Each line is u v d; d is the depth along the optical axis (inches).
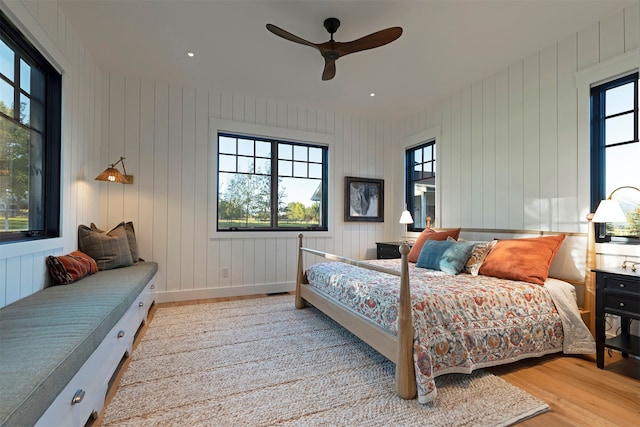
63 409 43.9
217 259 154.6
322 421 59.1
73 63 103.4
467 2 90.8
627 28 92.1
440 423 58.5
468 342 73.7
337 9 94.0
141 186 140.8
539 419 60.2
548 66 113.2
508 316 80.1
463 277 98.8
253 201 166.4
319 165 183.8
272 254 166.9
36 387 36.3
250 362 83.5
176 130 147.1
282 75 137.4
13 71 77.8
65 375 42.8
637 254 87.5
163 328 108.9
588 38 101.7
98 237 111.4
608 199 88.3
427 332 68.9
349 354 88.8
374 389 70.3
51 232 94.2
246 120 160.7
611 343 80.0
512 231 122.5
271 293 164.4
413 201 185.9
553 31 104.5
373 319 81.0
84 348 49.7
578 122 103.8
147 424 57.7
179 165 147.5
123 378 74.4
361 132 191.0
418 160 182.5
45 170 93.0
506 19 98.3
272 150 171.3
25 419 33.2
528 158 119.3
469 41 110.5
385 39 90.3
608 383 73.8
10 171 76.9
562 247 102.9
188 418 59.7
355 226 188.9
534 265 93.5
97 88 129.9
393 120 195.6
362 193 189.6
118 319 69.5
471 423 58.6
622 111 95.7
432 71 132.2
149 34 107.7
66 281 86.9
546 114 113.6
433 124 167.3
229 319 119.3
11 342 47.9
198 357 86.2
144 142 141.5
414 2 90.8
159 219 143.7
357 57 121.5
